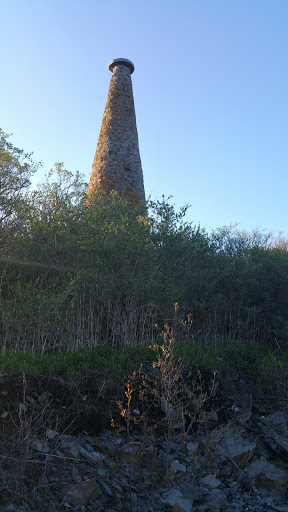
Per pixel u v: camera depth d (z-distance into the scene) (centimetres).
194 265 864
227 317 862
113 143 1669
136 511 334
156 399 495
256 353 735
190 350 641
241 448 448
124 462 397
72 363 514
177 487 378
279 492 404
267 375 626
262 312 881
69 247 755
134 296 690
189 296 826
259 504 381
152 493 348
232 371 617
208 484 393
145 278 693
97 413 455
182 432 454
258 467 427
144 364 557
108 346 644
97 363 536
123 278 685
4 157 1005
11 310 630
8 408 411
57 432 405
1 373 457
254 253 952
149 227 746
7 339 604
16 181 982
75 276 702
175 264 768
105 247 699
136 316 694
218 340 757
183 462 426
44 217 863
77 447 394
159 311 748
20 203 927
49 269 786
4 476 313
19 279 766
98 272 707
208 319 802
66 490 332
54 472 352
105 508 331
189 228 785
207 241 916
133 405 482
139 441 444
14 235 909
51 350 613
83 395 469
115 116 1717
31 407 426
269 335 857
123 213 863
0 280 731
